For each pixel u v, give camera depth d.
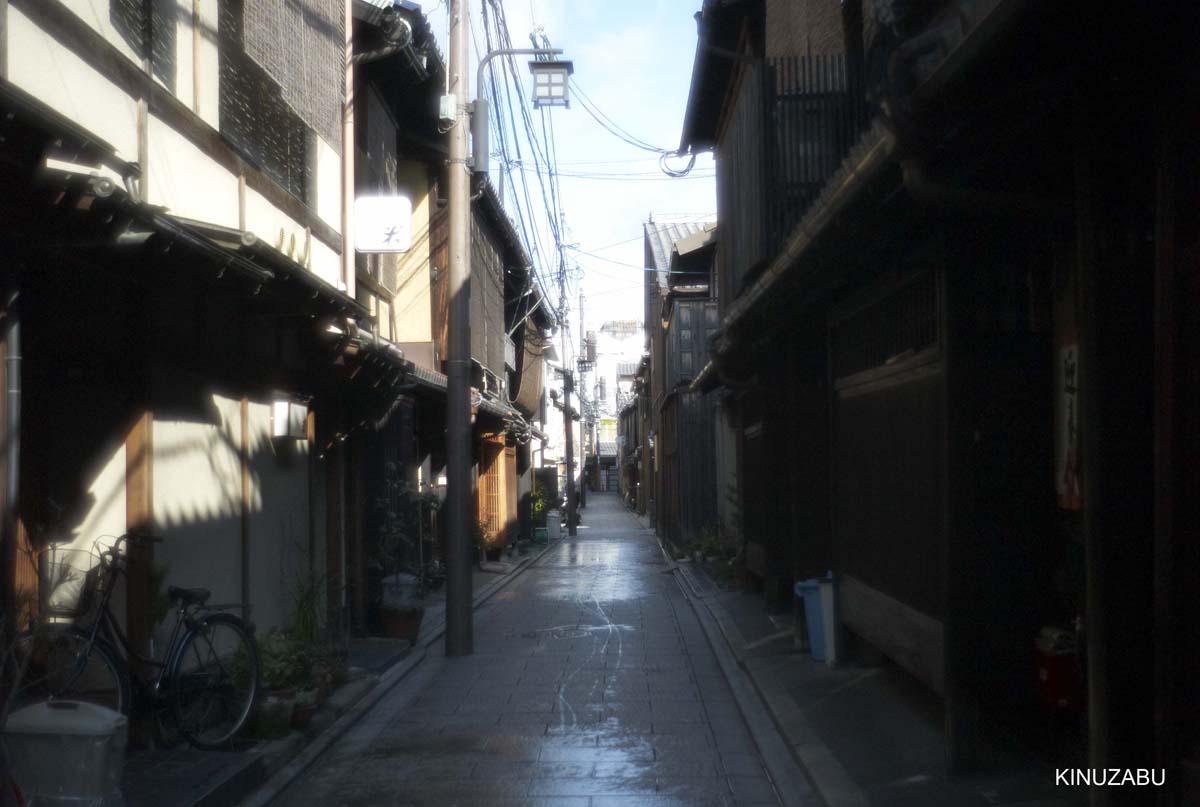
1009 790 5.94
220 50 8.27
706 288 26.81
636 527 43.78
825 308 9.96
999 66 4.08
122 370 6.85
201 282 6.76
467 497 12.62
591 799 6.66
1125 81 4.16
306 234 10.31
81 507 6.88
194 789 6.06
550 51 13.20
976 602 6.29
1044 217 5.13
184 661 7.27
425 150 17.16
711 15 13.92
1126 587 4.40
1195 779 3.94
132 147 6.67
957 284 6.25
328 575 10.99
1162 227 4.10
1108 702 4.39
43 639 5.80
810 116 10.43
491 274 22.27
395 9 12.84
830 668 9.78
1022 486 6.33
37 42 5.56
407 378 12.88
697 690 10.05
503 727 8.62
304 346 10.03
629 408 60.72
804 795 6.56
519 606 17.11
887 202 5.79
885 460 7.82
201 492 7.86
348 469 12.66
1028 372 6.35
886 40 5.17
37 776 5.13
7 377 5.08
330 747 7.96
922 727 7.46
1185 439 4.03
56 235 5.08
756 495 15.89
